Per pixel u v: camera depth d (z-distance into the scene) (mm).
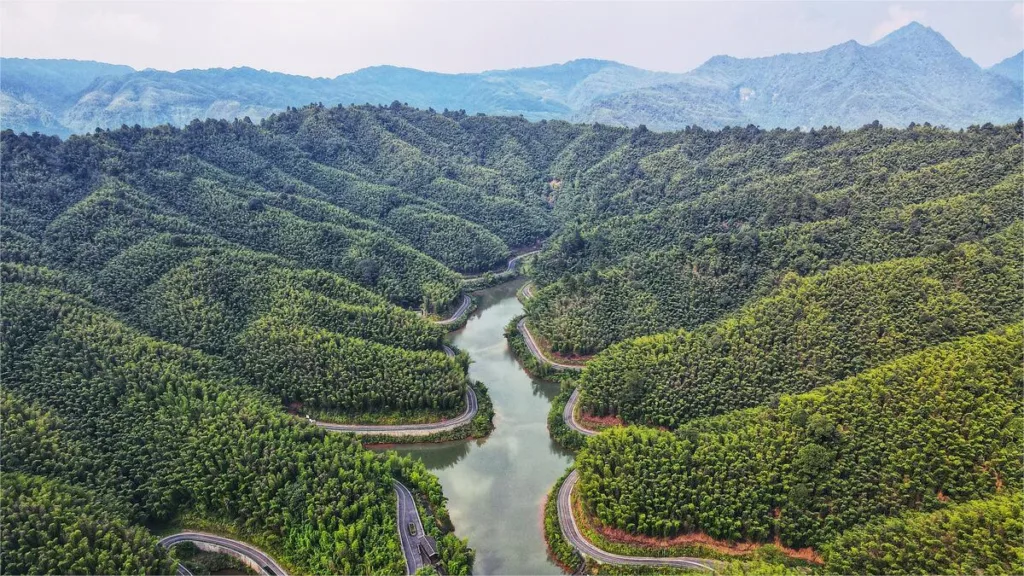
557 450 155250
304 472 126500
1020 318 144250
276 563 116688
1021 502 100375
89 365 153125
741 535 116500
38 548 103938
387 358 172375
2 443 126188
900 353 146375
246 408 146500
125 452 133875
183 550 120375
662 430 146125
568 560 117188
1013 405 118500
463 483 142250
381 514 120312
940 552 97000
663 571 113062
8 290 169375
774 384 151000
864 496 114375
